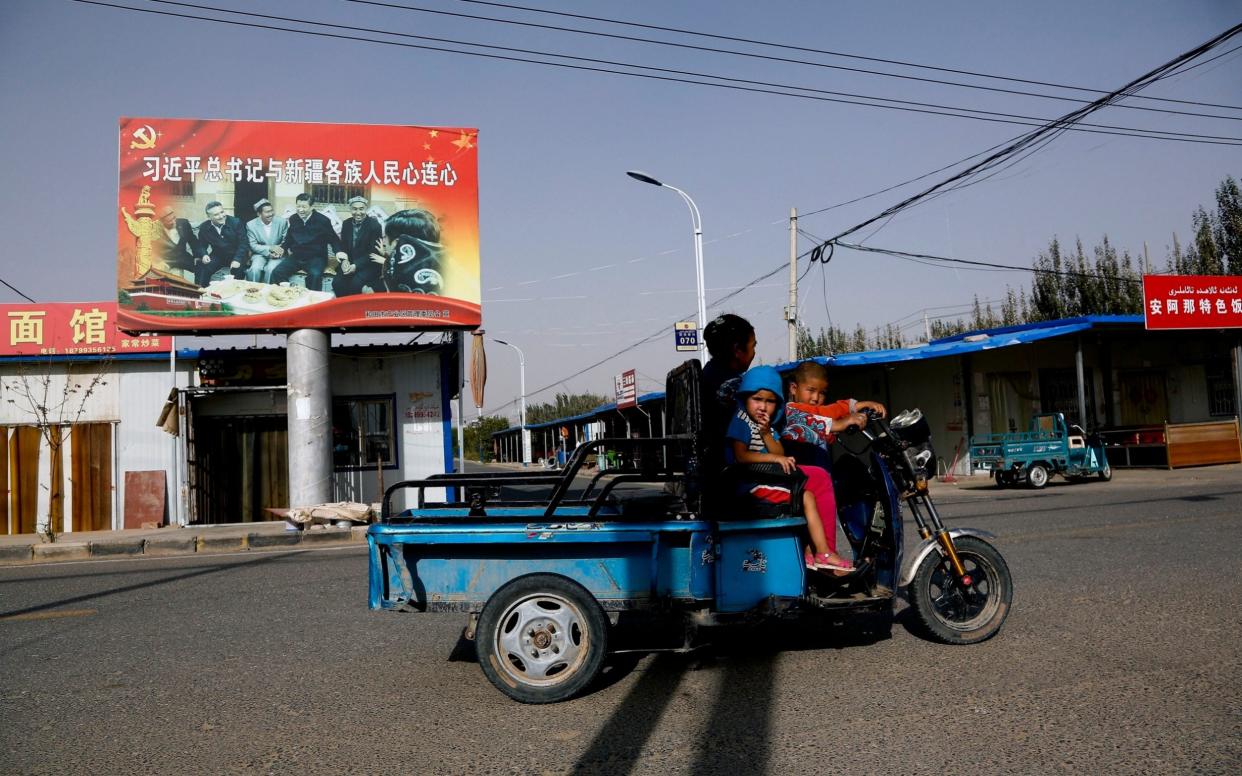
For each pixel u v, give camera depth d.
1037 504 13.41
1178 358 24.94
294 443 15.23
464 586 4.46
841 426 4.96
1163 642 4.90
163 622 6.63
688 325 20.95
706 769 3.36
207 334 15.66
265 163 15.57
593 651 4.27
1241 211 27.84
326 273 15.59
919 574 4.96
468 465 70.00
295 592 7.91
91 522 16.34
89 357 16.44
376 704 4.38
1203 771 3.18
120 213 15.17
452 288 15.98
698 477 4.60
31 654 5.66
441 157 16.16
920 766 3.31
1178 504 12.16
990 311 38.94
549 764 3.49
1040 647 4.89
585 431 50.59
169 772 3.54
